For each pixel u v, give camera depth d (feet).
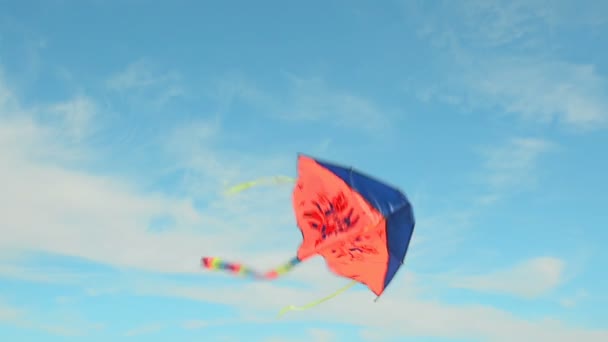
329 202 31.19
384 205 30.58
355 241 30.96
